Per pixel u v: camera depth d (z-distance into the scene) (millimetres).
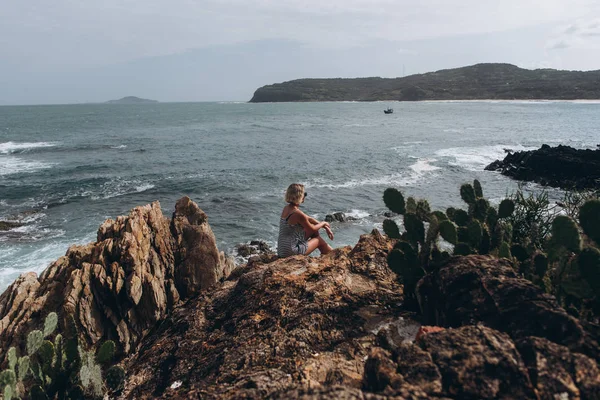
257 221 19312
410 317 3715
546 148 29469
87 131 70562
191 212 8156
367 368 2604
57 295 5891
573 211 6215
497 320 2703
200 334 4438
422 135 55062
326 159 36531
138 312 6219
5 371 3127
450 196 22828
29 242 16062
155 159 38375
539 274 3240
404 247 3883
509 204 4367
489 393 2102
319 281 4453
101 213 20484
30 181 28219
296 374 3012
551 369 2133
